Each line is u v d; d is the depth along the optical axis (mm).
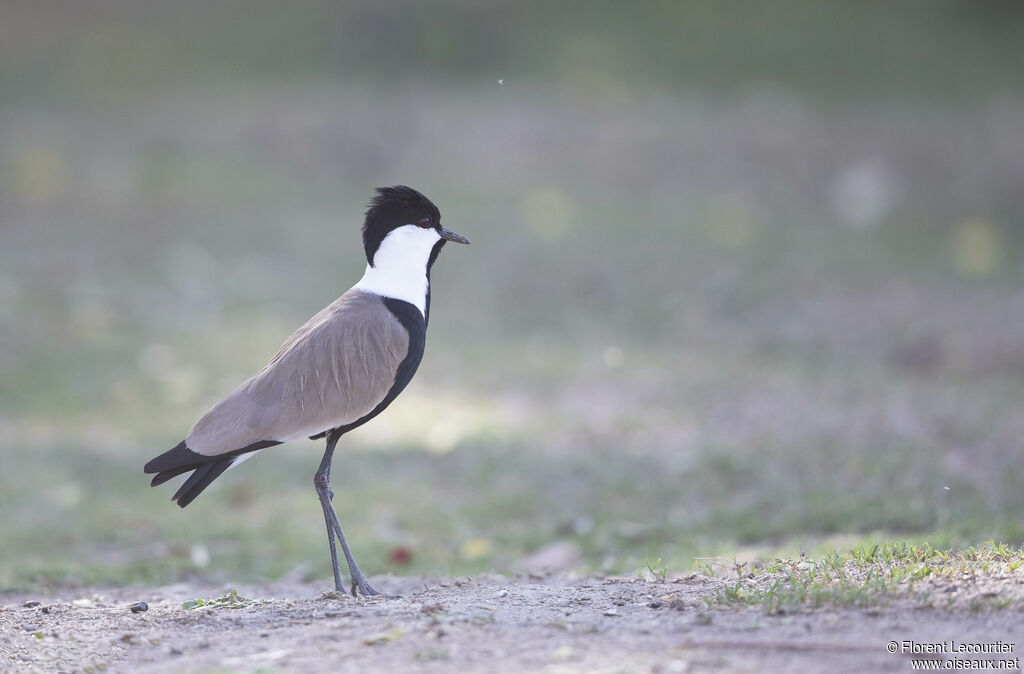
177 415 14164
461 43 30578
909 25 31922
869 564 6949
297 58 30484
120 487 12008
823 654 5398
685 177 24000
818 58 30094
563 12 32062
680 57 30078
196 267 20016
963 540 8656
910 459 11000
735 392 14227
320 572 9648
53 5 32844
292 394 7324
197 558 10148
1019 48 31078
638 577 7637
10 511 11281
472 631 6012
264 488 12047
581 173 24125
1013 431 11562
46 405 14391
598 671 5266
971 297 18188
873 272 19641
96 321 17484
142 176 24250
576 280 19391
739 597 6402
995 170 23875
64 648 6277
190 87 29062
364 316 7688
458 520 11008
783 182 23844
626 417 13594
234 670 5605
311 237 21422
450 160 24672
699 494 11086
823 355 16094
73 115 27375
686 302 18516
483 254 20500
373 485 12000
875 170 23797
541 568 9242
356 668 5500
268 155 25266
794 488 10672
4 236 21391
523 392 14898
